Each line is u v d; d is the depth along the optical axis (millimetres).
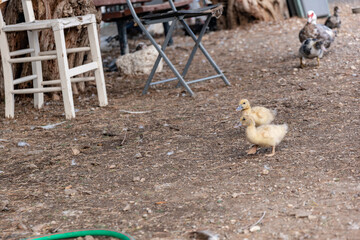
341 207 3580
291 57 10031
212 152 5133
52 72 8328
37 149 5711
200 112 6734
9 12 8219
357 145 4812
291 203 3736
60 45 6703
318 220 3420
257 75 8773
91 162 5121
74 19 6941
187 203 3943
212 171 4594
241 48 12055
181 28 17266
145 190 4309
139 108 7281
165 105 7348
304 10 15766
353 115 5785
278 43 12031
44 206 4141
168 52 12812
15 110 7680
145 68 10086
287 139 5238
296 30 13758
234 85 8242
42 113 7402
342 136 5129
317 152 4750
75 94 8688
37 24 6730
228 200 3916
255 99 7070
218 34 15008
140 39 15719
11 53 7031
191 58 8617
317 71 8359
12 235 3625
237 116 6332
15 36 8211
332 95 6746
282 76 8359
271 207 3701
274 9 15867
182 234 3418
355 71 8000
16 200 4305
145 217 3758
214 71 9750
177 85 8617
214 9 8023
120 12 11109
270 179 4246
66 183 4625
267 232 3330
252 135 4699
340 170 4270
